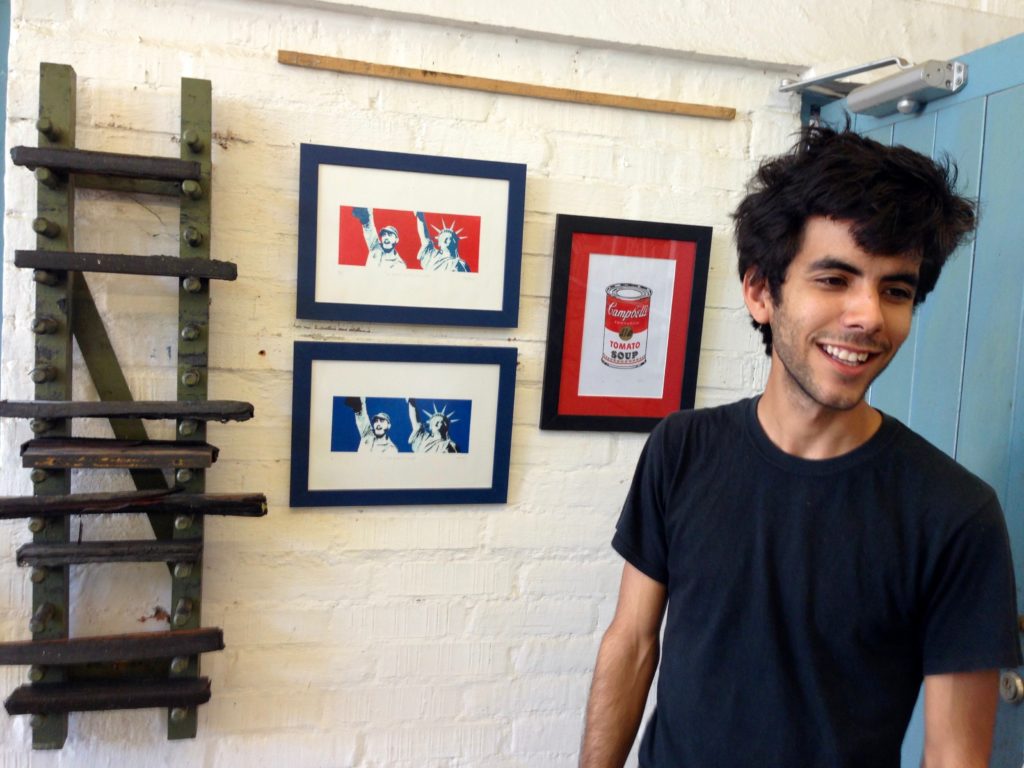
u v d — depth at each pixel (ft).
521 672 5.11
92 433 4.35
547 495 5.06
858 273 2.68
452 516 4.92
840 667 2.86
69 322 4.06
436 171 4.59
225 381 4.49
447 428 4.80
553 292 4.84
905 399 4.74
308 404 4.56
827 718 2.82
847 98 4.95
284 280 4.52
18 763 4.41
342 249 4.52
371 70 4.48
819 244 2.72
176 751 4.62
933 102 4.57
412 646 4.92
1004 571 2.71
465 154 4.71
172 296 4.37
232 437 4.53
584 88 4.85
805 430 2.98
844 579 2.86
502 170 4.68
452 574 4.95
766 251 2.91
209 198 4.17
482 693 5.06
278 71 4.41
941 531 2.78
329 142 4.51
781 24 5.02
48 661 4.08
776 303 2.92
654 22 4.81
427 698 4.98
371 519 4.79
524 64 4.75
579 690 5.21
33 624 4.06
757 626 2.96
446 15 4.50
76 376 4.29
